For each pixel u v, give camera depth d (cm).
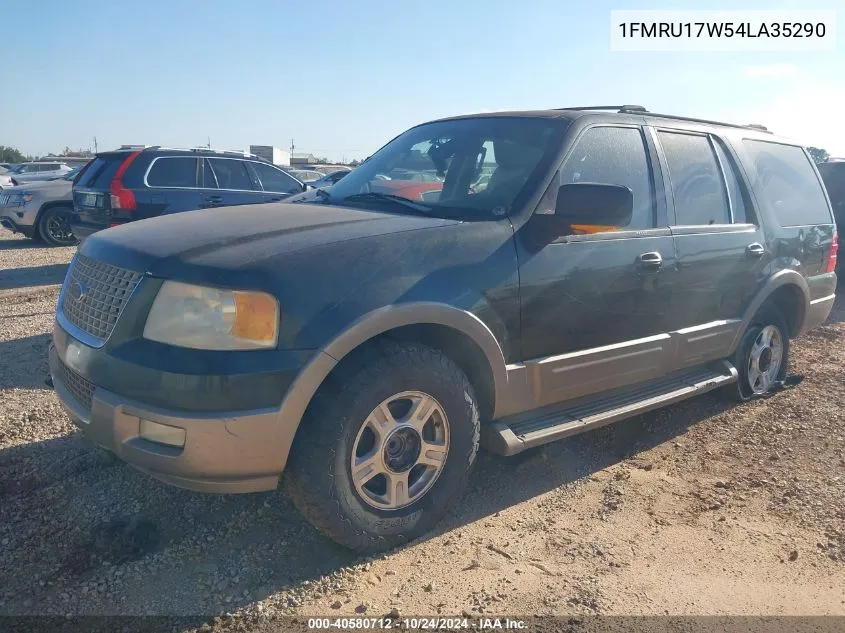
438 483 328
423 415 317
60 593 277
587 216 335
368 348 304
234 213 363
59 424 433
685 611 284
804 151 586
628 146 419
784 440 464
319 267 287
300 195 457
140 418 273
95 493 352
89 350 295
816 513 369
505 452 342
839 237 956
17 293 887
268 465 277
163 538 317
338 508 292
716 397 539
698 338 450
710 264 448
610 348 390
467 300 321
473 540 329
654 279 408
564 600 287
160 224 343
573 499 374
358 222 332
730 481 404
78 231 1042
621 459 430
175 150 1033
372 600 281
